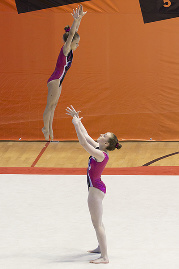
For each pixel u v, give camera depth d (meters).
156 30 31.16
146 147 30.72
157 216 19.81
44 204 21.33
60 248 16.80
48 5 31.05
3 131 32.31
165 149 30.28
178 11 30.89
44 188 23.53
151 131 32.00
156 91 31.64
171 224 18.94
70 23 31.17
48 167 26.97
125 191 22.98
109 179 24.86
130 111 31.89
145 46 31.33
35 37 31.36
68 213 20.25
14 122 32.19
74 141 32.31
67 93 31.83
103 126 32.09
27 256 16.09
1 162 27.97
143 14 31.05
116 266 15.14
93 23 31.20
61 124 32.19
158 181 24.42
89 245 17.06
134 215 19.95
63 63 19.09
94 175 15.45
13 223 19.17
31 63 31.59
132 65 31.52
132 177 25.14
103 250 15.54
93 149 15.13
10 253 16.36
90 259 15.80
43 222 19.28
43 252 16.44
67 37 19.12
